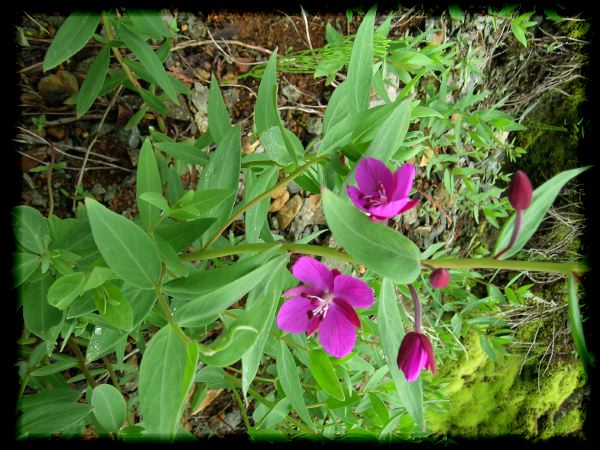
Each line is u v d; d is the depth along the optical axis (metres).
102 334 0.26
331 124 0.29
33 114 0.34
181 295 0.23
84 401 0.37
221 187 0.26
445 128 0.53
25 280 0.25
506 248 0.21
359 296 0.24
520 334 0.67
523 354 0.67
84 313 0.24
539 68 0.61
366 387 0.35
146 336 0.39
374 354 0.38
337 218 0.19
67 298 0.21
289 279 0.30
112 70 0.36
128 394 0.38
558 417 0.68
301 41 0.45
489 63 0.58
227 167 0.26
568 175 0.20
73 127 0.35
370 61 0.26
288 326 0.24
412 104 0.30
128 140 0.37
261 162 0.28
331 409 0.34
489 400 0.66
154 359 0.21
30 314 0.25
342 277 0.24
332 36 0.45
